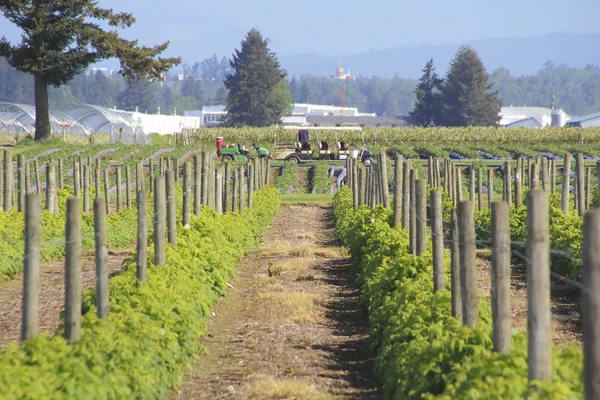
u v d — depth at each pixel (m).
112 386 34.50
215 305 65.25
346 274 83.38
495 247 33.78
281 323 59.91
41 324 54.56
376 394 42.06
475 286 38.88
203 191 93.00
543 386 27.69
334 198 161.62
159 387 38.88
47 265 82.25
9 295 66.19
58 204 118.44
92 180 190.00
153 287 48.88
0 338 51.25
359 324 60.09
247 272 84.25
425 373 35.25
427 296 46.69
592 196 126.50
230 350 51.88
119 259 86.94
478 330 36.28
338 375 46.25
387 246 67.00
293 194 193.50
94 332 39.19
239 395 41.47
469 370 32.59
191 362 47.88
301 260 90.62
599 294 25.38
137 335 40.38
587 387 25.48
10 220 87.69
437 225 48.44
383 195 97.44
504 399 28.64
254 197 141.62
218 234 77.62
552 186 118.88
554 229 78.94
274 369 47.47
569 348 31.83
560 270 73.75
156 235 56.88
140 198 50.47
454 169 129.25
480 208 116.19
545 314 29.22
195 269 61.19
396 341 43.28
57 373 32.44
